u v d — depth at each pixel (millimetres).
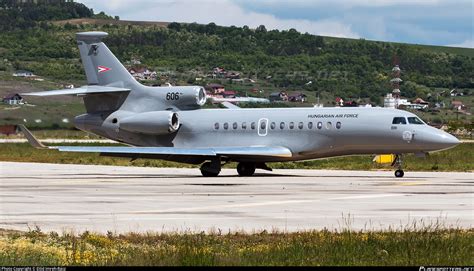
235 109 136250
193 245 53406
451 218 68875
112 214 72750
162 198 87438
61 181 116375
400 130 124188
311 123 129375
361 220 67812
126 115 138500
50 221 67938
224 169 154375
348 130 126938
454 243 52531
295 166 161125
